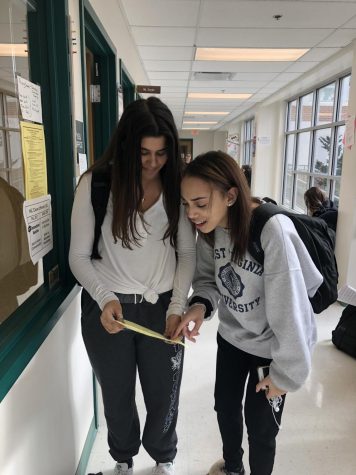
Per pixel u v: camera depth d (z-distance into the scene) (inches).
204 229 44.2
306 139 253.0
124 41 123.0
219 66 191.9
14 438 37.6
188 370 98.6
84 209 46.2
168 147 43.8
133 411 57.2
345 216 146.7
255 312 47.9
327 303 50.6
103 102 104.4
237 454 59.7
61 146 55.2
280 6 115.8
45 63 52.4
